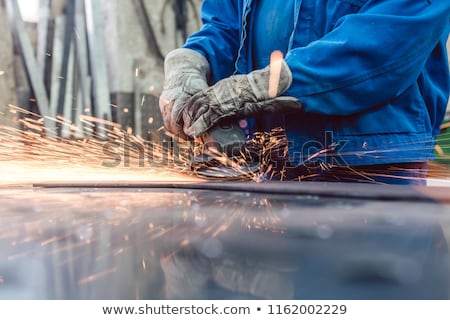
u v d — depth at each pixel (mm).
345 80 1039
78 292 265
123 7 4430
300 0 1238
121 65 4453
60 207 582
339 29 1071
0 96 4254
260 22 1374
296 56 1072
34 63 4402
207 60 1394
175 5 4680
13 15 4320
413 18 1028
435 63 1291
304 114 1230
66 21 4512
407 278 273
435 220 457
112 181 918
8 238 397
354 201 596
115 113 4480
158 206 581
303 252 334
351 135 1186
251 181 927
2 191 792
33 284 279
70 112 4500
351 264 302
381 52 1028
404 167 1224
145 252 345
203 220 473
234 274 288
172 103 1226
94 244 372
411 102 1205
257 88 1050
